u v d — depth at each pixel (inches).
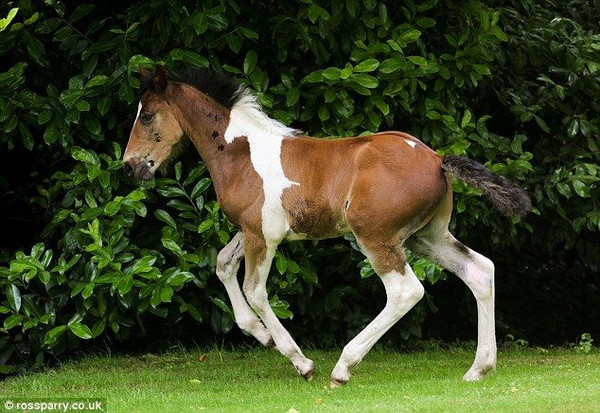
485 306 376.8
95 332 433.7
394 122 482.0
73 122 432.1
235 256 395.5
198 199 439.2
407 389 358.0
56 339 428.1
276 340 382.3
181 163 461.4
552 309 572.7
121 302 429.4
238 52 462.0
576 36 497.7
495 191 358.9
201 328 509.0
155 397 358.0
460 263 379.6
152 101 392.5
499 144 472.1
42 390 391.5
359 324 491.8
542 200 490.0
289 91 438.0
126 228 438.0
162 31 434.3
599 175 487.8
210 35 437.1
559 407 302.0
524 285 574.6
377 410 307.1
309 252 466.3
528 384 358.0
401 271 360.5
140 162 394.0
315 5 421.1
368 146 363.9
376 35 454.9
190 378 410.6
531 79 525.0
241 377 410.0
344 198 364.5
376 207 355.3
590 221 480.1
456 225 482.9
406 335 486.0
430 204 361.4
